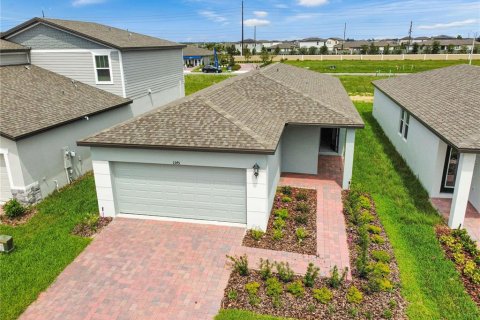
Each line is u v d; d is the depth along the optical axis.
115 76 18.56
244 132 10.27
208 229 10.56
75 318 7.36
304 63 71.56
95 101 16.91
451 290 7.88
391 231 10.33
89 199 12.68
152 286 8.24
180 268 8.84
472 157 9.71
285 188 12.99
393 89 20.64
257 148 9.57
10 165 11.81
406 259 9.00
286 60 80.19
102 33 19.92
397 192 12.91
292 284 7.94
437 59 73.81
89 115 15.26
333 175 14.77
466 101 13.72
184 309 7.56
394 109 18.67
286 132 14.54
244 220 10.77
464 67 20.45
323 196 12.76
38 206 12.20
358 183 13.71
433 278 8.26
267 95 14.82
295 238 10.05
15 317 7.36
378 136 20.53
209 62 80.62
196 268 8.83
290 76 20.00
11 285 8.20
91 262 9.12
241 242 9.88
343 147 17.05
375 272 8.27
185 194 10.90
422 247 9.48
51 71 18.92
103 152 10.73
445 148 11.79
